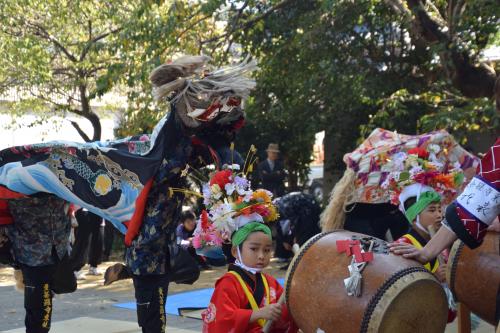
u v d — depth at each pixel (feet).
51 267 17.19
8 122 63.41
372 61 39.50
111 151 15.42
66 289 18.48
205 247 13.61
